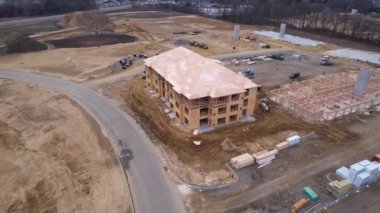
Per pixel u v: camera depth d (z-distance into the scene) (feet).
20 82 249.75
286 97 216.33
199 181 137.18
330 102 211.41
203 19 590.96
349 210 120.57
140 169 145.18
